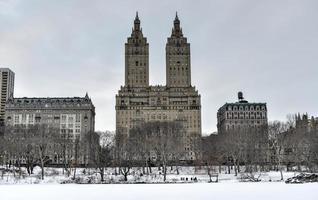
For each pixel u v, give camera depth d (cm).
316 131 17925
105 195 8350
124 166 15125
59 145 19388
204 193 8531
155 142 17462
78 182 13262
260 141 18188
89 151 18088
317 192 8244
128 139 18712
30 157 17112
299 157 17012
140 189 9894
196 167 18150
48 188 10481
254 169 16825
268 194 8031
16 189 10144
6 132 18825
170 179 14088
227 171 17712
